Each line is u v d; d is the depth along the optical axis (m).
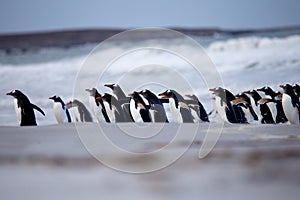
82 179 21.92
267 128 37.16
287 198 18.36
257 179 21.22
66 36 184.88
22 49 169.12
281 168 23.30
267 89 54.28
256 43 132.25
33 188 20.48
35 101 74.94
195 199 18.50
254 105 49.84
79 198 18.89
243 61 109.56
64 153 27.67
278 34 152.50
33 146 29.83
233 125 38.66
